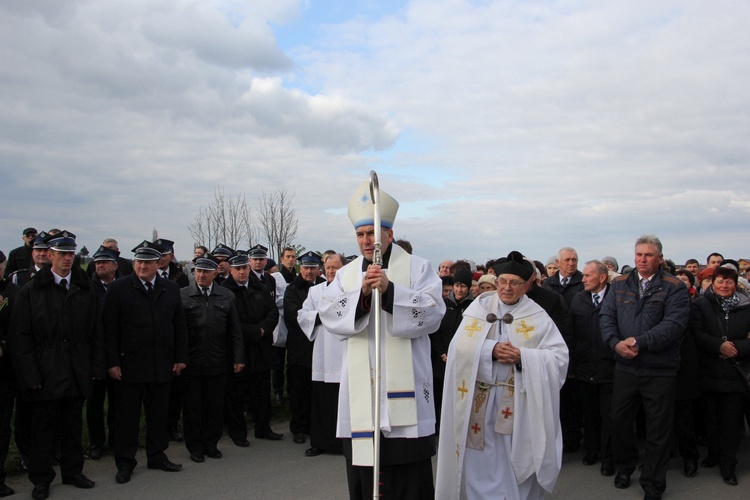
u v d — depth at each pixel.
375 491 3.98
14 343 6.19
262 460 7.75
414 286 4.48
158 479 6.98
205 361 7.75
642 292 6.70
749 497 6.61
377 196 4.17
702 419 8.31
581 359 7.73
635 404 6.68
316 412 7.94
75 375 6.48
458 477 5.33
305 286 8.69
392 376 4.31
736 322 7.05
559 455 5.16
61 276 6.54
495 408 5.35
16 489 6.60
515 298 5.36
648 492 6.43
